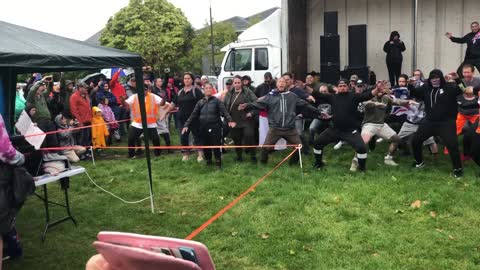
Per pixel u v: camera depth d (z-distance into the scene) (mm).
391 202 5875
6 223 3615
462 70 8289
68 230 5465
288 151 9234
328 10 10625
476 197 5914
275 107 7957
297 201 6047
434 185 6520
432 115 7047
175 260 2223
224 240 4938
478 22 9609
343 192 6344
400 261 4289
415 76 9070
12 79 6168
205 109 8180
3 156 3549
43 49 4547
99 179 7863
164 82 14055
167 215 5836
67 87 10688
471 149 7008
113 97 12367
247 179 7270
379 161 8156
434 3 9898
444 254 4410
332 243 4750
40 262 4637
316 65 10820
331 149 9375
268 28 12023
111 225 5586
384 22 10273
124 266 2322
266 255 4547
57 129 9328
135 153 9805
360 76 10141
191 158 9156
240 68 12258
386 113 8688
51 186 7441
